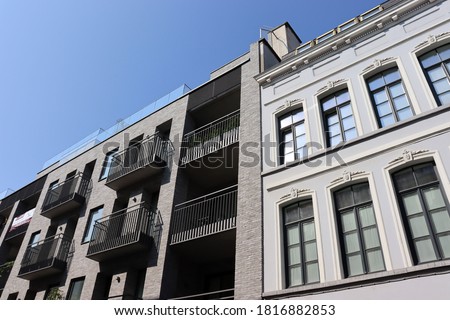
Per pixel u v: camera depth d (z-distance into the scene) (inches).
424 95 364.2
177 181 547.2
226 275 503.2
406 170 340.8
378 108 398.3
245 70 576.7
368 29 449.1
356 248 333.1
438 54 383.2
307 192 389.7
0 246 873.5
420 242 302.7
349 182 366.0
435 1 410.0
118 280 510.3
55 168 904.9
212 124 621.3
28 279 687.1
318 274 343.9
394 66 408.5
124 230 539.2
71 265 626.8
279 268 364.5
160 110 693.3
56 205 732.0
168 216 514.0
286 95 488.7
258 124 489.4
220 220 504.4
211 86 616.4
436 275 276.7
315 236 364.5
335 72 453.7
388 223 320.2
